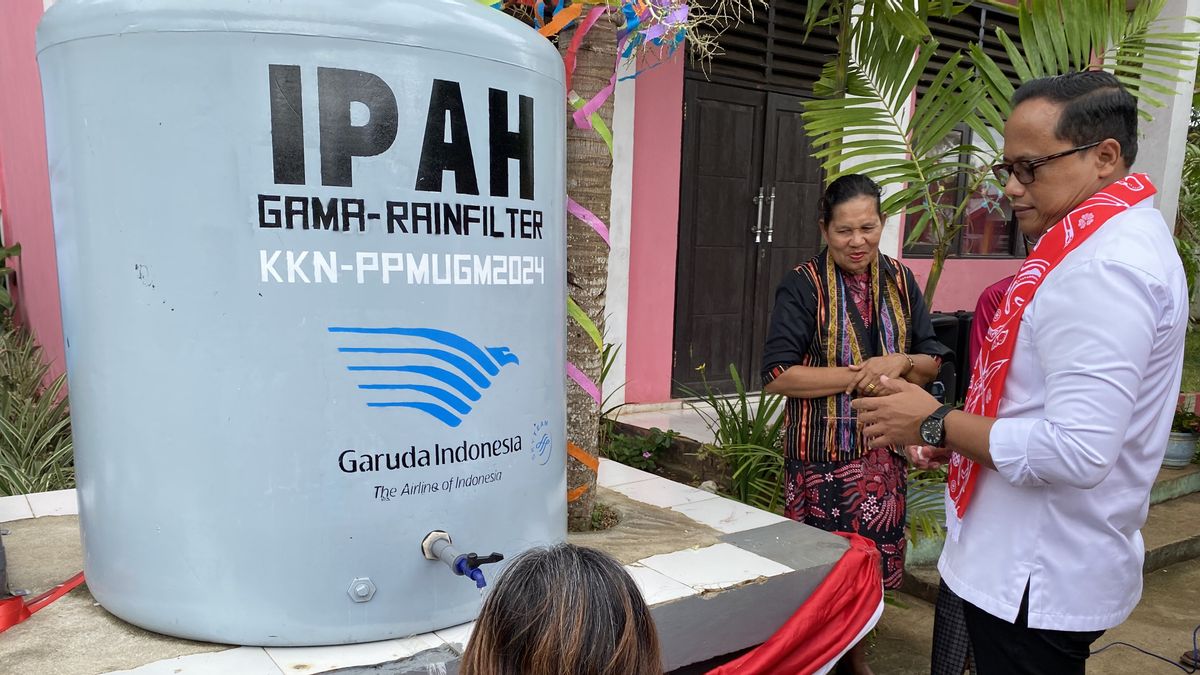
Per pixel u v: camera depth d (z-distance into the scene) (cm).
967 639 205
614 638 84
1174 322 136
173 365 127
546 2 202
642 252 470
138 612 138
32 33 385
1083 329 131
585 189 212
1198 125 771
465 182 136
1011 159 149
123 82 124
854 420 223
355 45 124
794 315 227
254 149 122
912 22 302
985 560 152
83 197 131
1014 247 672
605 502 240
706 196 499
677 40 212
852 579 196
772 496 331
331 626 135
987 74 317
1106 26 316
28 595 159
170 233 125
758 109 512
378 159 127
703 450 371
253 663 131
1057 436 131
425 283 133
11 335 457
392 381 132
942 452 189
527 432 152
